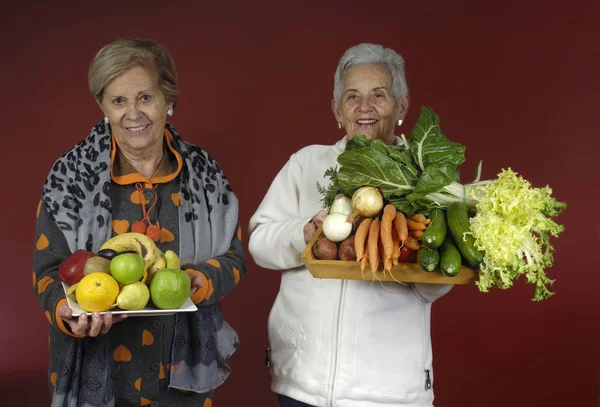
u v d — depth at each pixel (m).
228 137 4.20
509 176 2.42
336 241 2.48
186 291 2.39
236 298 4.25
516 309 4.14
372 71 2.84
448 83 4.15
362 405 2.78
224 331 2.82
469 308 4.17
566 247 4.09
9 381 4.11
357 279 2.52
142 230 2.65
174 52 4.18
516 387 4.15
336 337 2.79
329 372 2.79
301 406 2.88
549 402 4.13
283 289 2.97
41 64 4.12
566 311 4.11
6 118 4.10
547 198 2.40
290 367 2.89
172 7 4.18
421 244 2.44
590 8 4.06
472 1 4.13
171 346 2.73
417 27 4.16
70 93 4.13
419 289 2.83
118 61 2.53
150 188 2.70
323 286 2.84
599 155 4.07
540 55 4.10
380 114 2.85
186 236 2.73
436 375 4.20
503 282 2.33
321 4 4.19
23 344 4.12
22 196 4.12
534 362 4.14
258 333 4.25
